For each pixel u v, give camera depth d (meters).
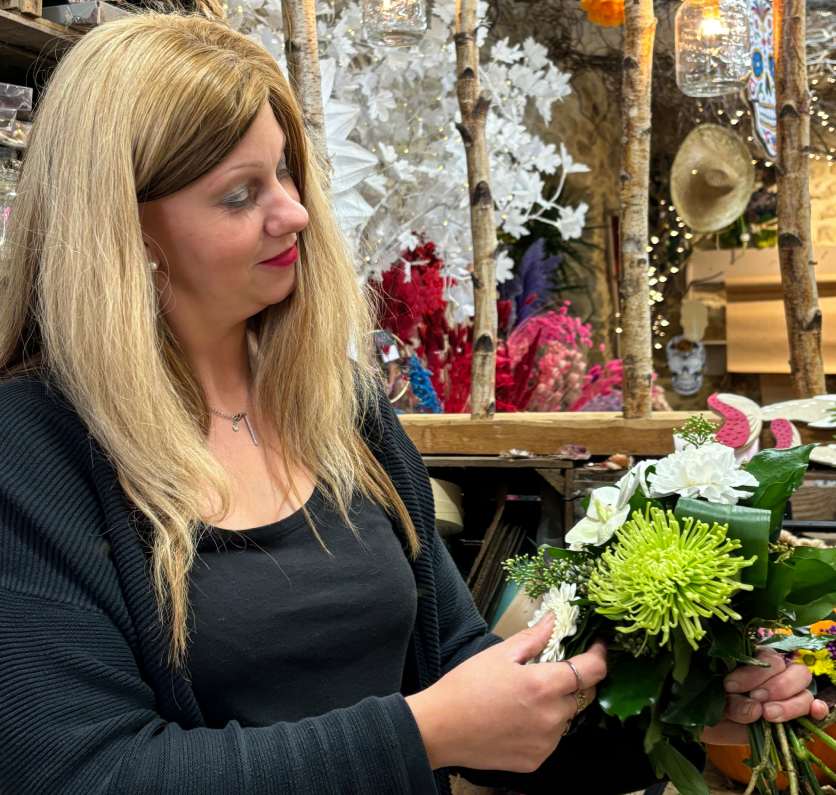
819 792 0.97
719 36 2.12
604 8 2.63
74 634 0.76
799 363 1.75
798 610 0.95
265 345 1.03
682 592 0.86
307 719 0.79
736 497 0.95
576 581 0.98
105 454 0.85
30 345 0.92
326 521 0.98
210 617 0.86
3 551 0.77
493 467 1.79
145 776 0.73
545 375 2.43
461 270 2.65
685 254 7.75
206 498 0.90
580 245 6.81
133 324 0.83
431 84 2.69
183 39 0.88
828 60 4.82
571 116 6.75
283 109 0.94
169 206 0.88
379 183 2.47
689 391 7.41
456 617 1.14
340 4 2.68
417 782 0.77
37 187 0.87
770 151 2.95
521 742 0.83
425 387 2.13
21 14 1.47
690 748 1.05
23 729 0.72
